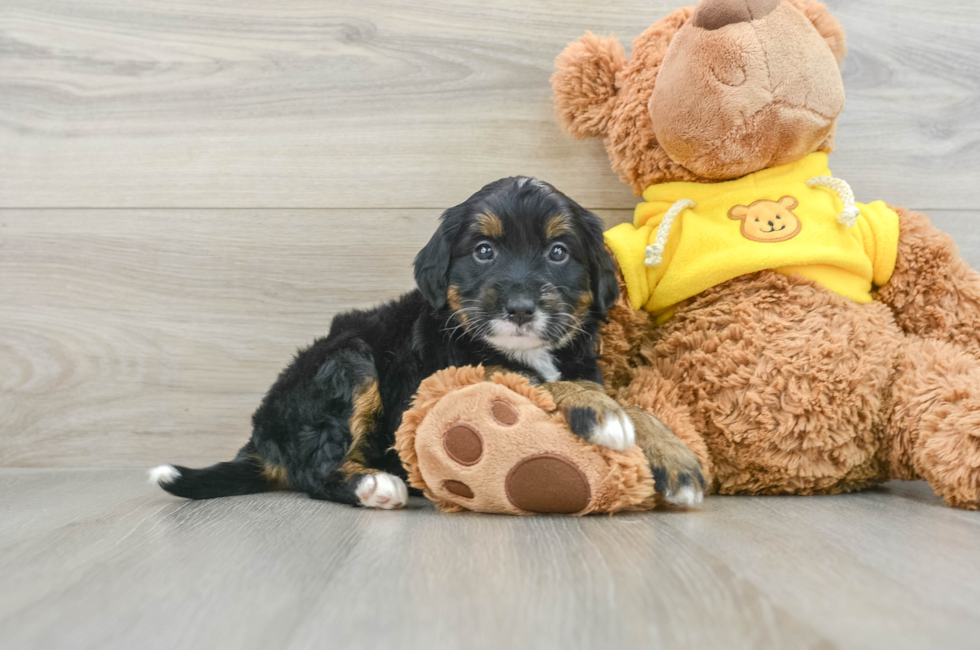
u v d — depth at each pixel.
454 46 2.67
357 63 2.69
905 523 1.62
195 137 2.71
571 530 1.56
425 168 2.69
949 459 1.81
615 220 2.67
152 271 2.72
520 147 2.68
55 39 2.71
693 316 2.17
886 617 0.99
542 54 2.66
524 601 1.07
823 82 2.10
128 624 1.02
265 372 2.72
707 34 2.07
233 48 2.70
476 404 1.70
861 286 2.20
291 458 2.11
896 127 2.65
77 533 1.61
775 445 2.02
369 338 2.21
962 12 2.64
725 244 2.16
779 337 2.04
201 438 2.72
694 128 2.11
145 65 2.71
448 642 0.92
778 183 2.24
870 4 2.63
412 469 1.80
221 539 1.52
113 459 2.73
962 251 2.66
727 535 1.49
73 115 2.72
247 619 1.02
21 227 2.74
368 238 2.71
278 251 2.72
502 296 1.88
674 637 0.93
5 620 1.04
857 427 2.01
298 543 1.47
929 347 2.06
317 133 2.70
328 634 0.96
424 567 1.26
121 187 2.73
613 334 2.23
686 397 2.10
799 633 0.94
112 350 2.73
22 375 2.74
